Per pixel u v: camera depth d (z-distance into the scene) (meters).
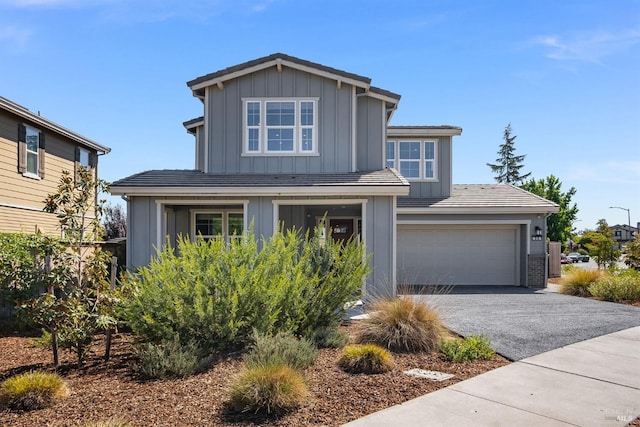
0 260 6.16
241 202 12.23
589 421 4.31
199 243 7.58
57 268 6.11
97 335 8.56
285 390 4.57
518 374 5.77
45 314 5.94
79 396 5.02
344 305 8.62
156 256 12.05
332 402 4.79
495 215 16.59
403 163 18.34
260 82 13.98
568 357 6.52
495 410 4.58
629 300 12.36
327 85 13.93
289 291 7.36
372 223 11.97
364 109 14.55
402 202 17.17
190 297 6.48
